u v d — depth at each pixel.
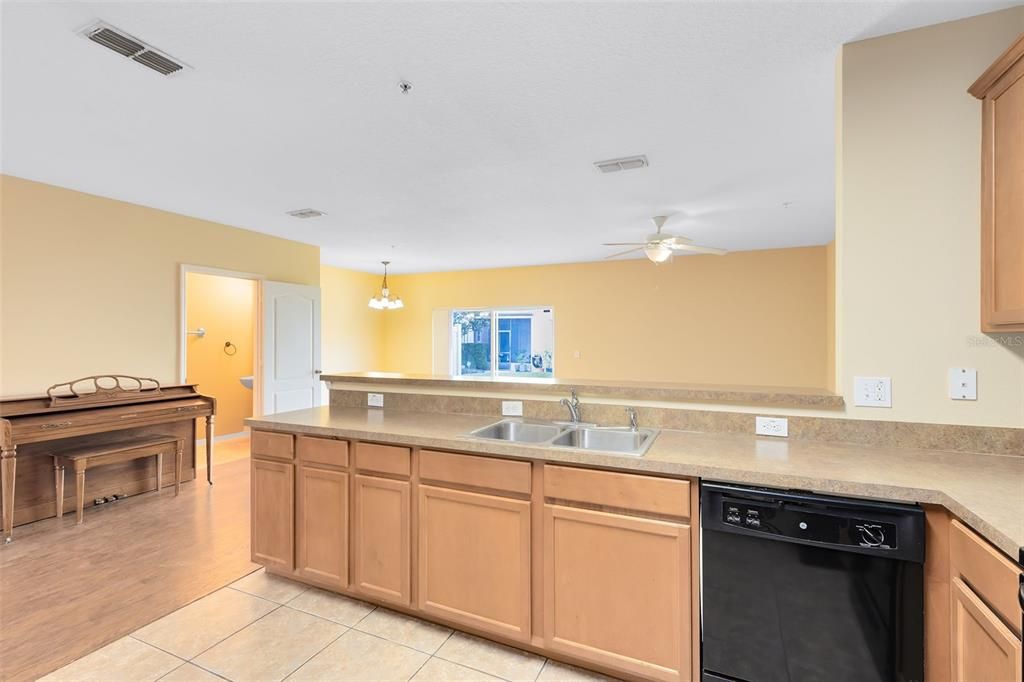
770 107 2.36
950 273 1.69
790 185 3.55
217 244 4.68
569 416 2.38
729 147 2.85
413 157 3.01
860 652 1.38
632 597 1.67
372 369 8.41
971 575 1.18
